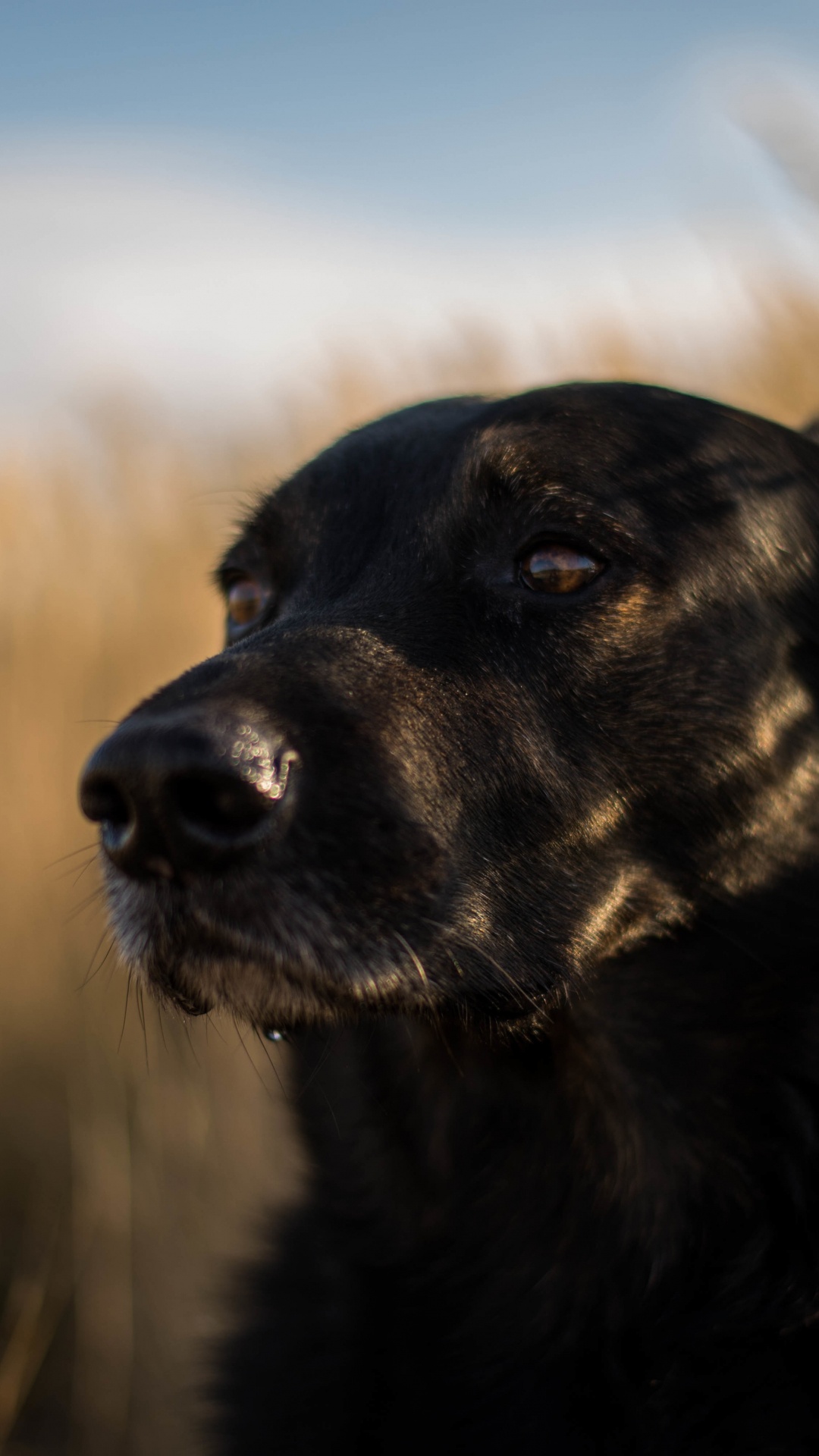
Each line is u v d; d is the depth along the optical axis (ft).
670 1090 7.06
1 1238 12.34
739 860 6.90
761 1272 6.82
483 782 6.20
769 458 7.43
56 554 17.44
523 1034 6.73
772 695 6.91
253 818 5.48
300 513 7.52
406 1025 7.49
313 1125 8.18
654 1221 7.05
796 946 7.00
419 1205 7.58
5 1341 10.89
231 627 8.25
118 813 5.47
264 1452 7.33
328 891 5.67
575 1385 6.97
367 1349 7.43
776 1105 6.91
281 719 5.69
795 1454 6.50
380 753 5.89
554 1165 7.30
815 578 7.30
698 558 6.74
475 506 6.77
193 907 5.61
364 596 6.76
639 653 6.57
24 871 14.55
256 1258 8.28
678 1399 6.73
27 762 15.40
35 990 13.73
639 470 6.80
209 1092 12.40
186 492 17.69
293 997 5.79
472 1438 7.04
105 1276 11.07
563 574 6.59
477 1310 7.31
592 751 6.52
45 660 16.58
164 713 5.49
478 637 6.53
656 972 6.99
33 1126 12.95
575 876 6.56
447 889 6.03
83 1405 10.61
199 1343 8.42
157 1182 11.84
